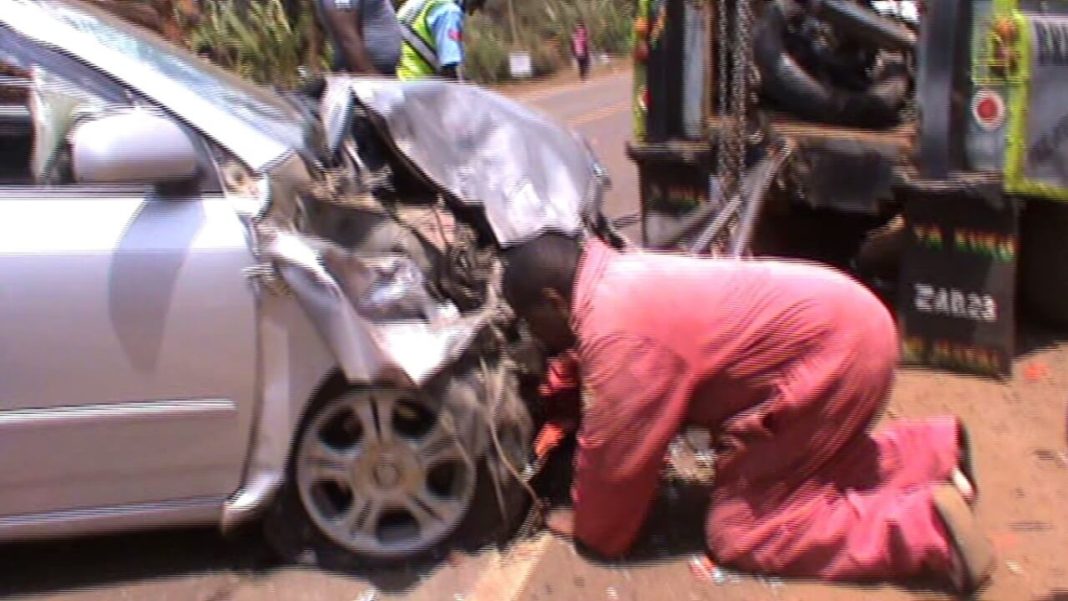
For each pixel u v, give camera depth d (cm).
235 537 437
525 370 421
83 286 379
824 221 721
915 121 573
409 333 394
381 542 414
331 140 442
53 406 382
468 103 464
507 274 413
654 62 685
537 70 3334
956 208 562
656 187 703
